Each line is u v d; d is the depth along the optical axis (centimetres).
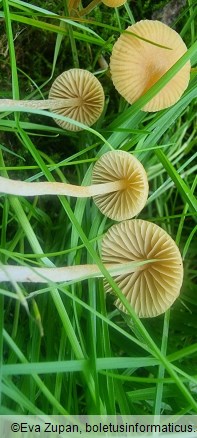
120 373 14
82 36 14
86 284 14
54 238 15
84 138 15
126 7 15
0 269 10
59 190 12
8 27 12
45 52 17
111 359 11
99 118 15
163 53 12
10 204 13
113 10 17
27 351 13
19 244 15
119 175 12
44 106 13
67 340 13
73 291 12
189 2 16
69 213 12
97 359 11
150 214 17
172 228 17
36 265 12
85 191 12
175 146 17
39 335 13
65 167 16
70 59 17
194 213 13
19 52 16
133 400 13
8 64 16
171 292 12
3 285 13
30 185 11
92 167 14
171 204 18
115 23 17
